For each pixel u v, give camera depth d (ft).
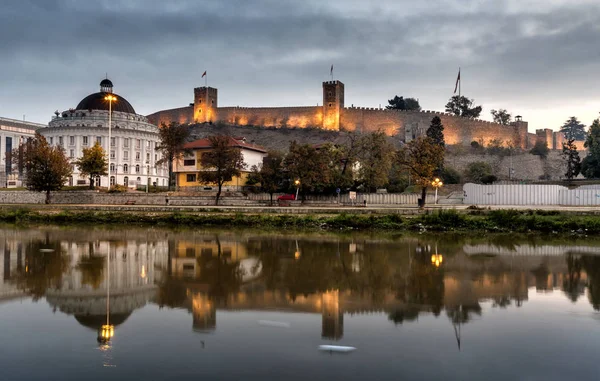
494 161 549.13
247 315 51.60
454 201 268.62
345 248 105.91
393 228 150.82
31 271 76.69
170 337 44.45
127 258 90.38
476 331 46.26
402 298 59.41
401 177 321.52
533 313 52.60
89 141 433.48
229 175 236.02
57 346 42.16
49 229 151.43
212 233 139.13
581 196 230.68
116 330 46.44
